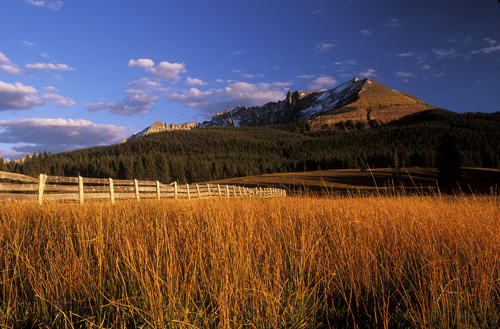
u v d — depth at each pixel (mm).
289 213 5035
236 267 2615
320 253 3252
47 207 5371
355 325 2330
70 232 3426
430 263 2797
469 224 4008
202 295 2445
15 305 2148
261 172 138250
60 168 108500
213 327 2162
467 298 2426
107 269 2688
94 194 8930
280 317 2217
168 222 4145
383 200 5824
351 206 5715
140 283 2426
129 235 3328
